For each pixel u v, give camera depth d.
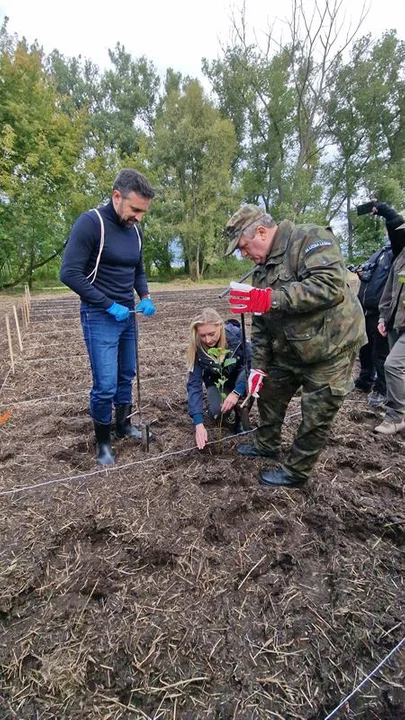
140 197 2.47
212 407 3.42
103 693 1.56
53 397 4.39
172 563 2.12
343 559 2.12
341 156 26.12
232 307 2.10
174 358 5.89
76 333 7.74
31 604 1.90
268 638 1.74
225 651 1.69
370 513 2.43
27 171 15.06
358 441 3.29
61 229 17.30
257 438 2.97
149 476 2.82
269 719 1.48
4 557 2.12
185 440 3.30
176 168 21.84
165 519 2.38
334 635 1.75
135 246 2.87
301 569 2.08
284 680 1.59
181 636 1.75
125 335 3.11
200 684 1.58
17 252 16.06
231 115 25.16
